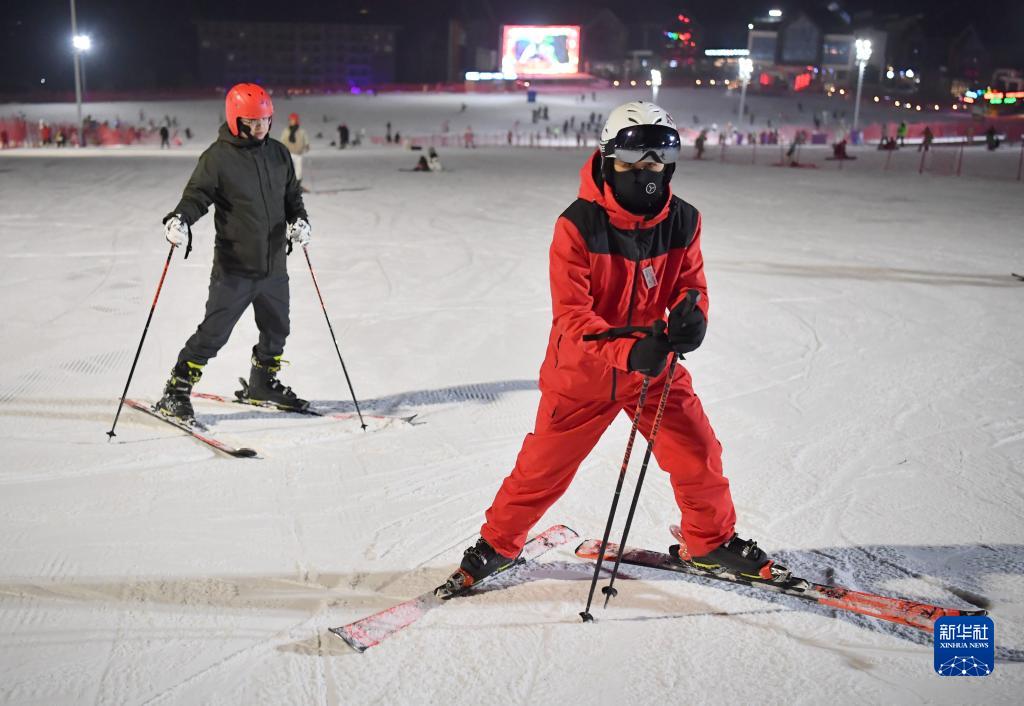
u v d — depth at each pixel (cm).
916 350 577
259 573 298
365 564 305
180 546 315
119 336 596
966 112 7444
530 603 281
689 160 3030
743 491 362
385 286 780
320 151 3844
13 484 364
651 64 10344
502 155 3142
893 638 261
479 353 570
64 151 3497
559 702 233
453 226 1179
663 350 232
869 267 877
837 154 2959
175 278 800
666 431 272
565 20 10481
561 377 260
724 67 10144
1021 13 8900
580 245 248
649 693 236
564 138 5344
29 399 466
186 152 3378
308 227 436
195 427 428
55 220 1180
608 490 364
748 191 1758
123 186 1675
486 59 11319
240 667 246
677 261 261
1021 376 520
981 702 233
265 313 444
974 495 358
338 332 618
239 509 345
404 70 10669
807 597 278
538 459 271
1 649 254
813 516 339
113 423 430
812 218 1305
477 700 233
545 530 332
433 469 385
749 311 686
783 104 7388
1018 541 320
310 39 10269
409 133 5503
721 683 241
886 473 380
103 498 353
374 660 250
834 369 535
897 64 8962
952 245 1029
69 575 294
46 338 588
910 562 305
